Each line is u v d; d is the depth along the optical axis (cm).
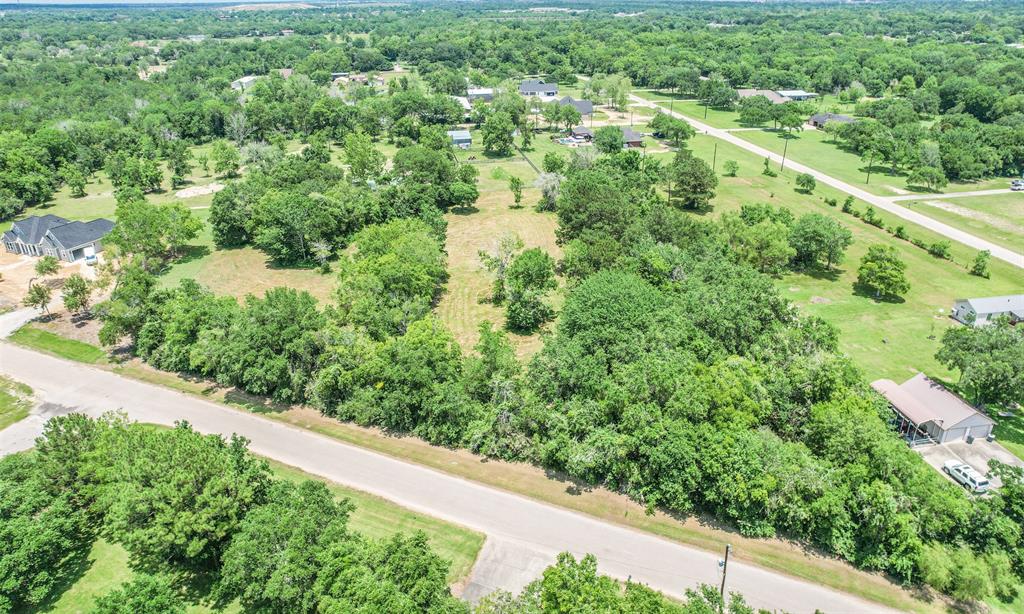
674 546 5341
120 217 11081
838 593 4897
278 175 13275
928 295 9881
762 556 5228
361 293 8494
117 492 5016
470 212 13638
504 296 9744
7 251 11869
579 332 7438
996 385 6700
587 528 5550
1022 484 5250
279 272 10844
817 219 10806
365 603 4041
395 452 6562
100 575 5103
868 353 8288
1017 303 8981
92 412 7256
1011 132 16138
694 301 7875
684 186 13288
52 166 15850
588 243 10238
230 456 5353
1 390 7681
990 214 13262
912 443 6575
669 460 5500
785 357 6881
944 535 5147
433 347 6900
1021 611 4781
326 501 4994
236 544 4566
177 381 7900
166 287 10069
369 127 19950
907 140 16838
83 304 9331
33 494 5162
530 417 6391
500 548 5334
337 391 7200
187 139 19325
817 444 5928
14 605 4791
